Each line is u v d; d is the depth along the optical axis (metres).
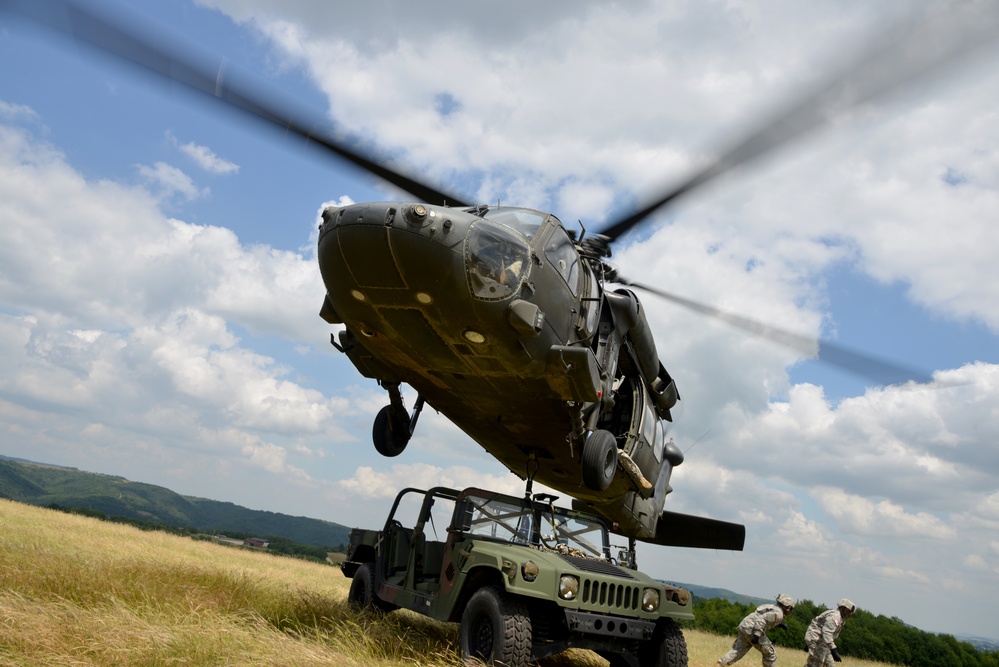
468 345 6.78
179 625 5.63
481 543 6.86
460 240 6.11
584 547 7.86
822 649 9.15
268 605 7.63
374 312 6.77
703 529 11.19
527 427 8.27
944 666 32.19
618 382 8.98
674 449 10.29
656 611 6.84
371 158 6.57
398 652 6.38
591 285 7.59
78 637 4.90
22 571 7.14
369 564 8.85
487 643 6.19
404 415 9.06
